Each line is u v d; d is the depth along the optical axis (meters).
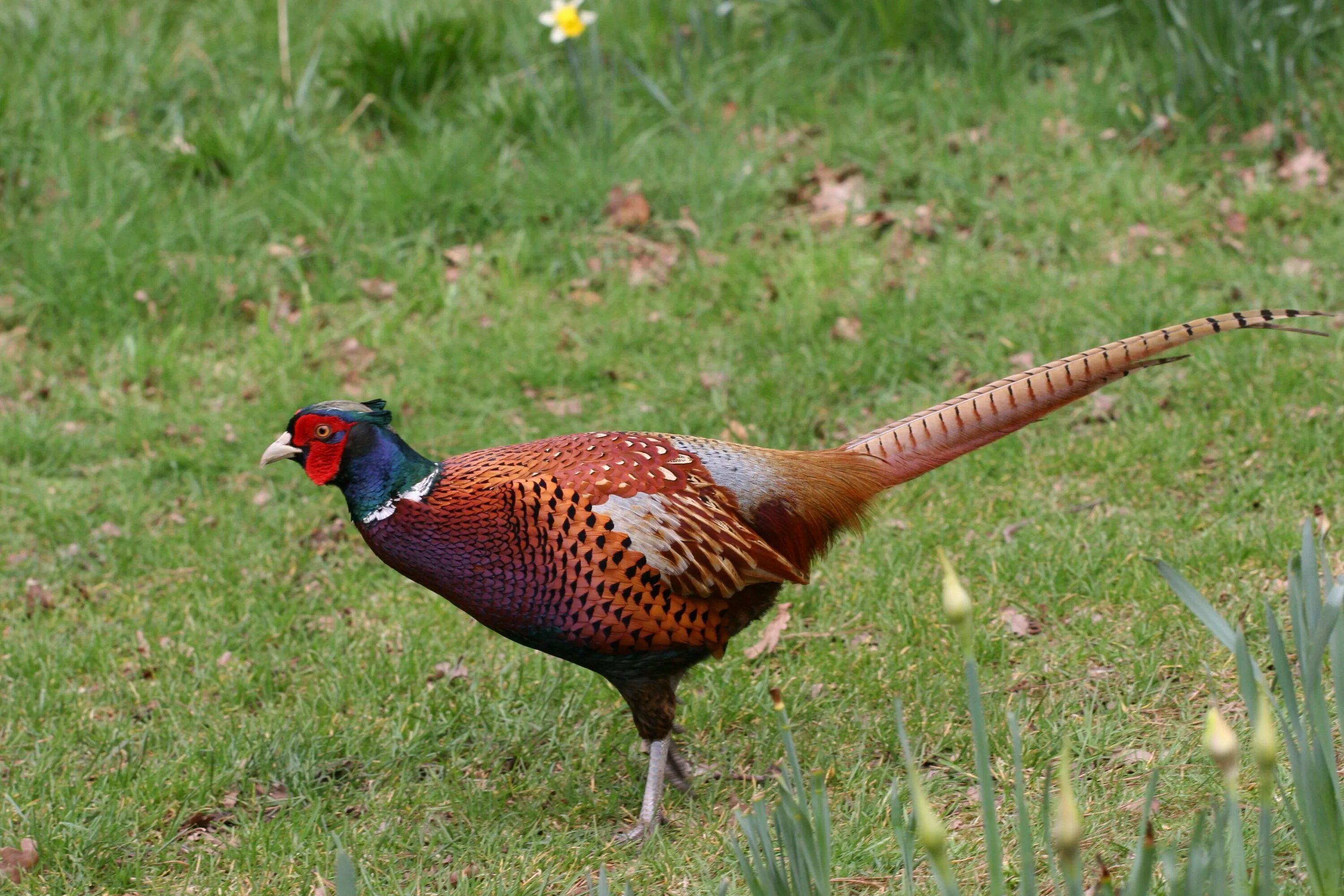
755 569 5.75
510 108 12.77
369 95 13.18
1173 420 8.82
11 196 12.26
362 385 10.54
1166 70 12.08
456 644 7.69
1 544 9.14
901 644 7.21
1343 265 10.08
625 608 5.60
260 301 11.63
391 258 11.64
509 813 6.36
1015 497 8.40
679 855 5.81
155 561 8.79
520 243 11.66
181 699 7.42
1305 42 11.78
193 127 13.08
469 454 5.88
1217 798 5.58
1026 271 10.70
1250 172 11.23
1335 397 8.62
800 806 4.22
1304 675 4.20
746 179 11.98
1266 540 7.43
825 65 13.31
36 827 6.26
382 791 6.61
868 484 6.18
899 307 10.39
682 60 12.85
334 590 8.41
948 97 12.52
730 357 10.32
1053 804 5.77
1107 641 6.97
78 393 10.60
